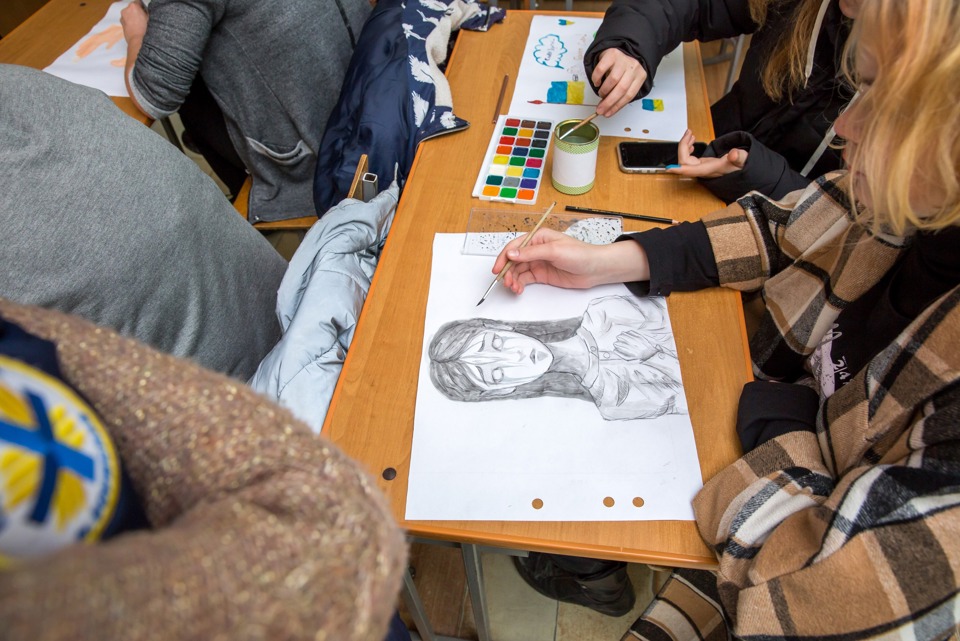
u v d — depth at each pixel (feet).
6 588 0.58
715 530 2.02
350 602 0.75
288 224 4.97
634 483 2.17
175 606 0.64
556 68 4.09
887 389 1.90
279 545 0.74
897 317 2.14
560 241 2.73
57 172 2.53
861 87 1.99
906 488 1.64
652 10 3.59
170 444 0.93
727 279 2.76
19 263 2.43
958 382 1.68
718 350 2.56
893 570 1.60
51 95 2.56
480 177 3.34
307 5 4.25
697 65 4.02
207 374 1.03
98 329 1.07
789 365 2.74
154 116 4.15
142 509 0.91
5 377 0.79
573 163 3.09
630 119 3.67
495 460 2.23
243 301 3.56
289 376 2.64
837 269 2.43
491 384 2.45
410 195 3.27
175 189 2.99
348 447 2.29
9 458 0.70
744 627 1.81
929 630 1.58
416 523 2.10
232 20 4.08
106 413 0.95
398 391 2.45
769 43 3.83
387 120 3.75
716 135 4.33
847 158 2.05
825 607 1.69
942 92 1.49
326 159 4.03
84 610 0.58
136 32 4.41
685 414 2.34
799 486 2.00
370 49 3.96
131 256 2.77
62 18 4.91
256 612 0.67
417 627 3.63
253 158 4.85
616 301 2.75
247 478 0.89
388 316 2.71
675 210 3.15
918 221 1.73
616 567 3.63
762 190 3.08
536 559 3.87
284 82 4.39
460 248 2.98
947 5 1.42
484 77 4.05
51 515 0.72
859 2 2.06
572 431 2.30
